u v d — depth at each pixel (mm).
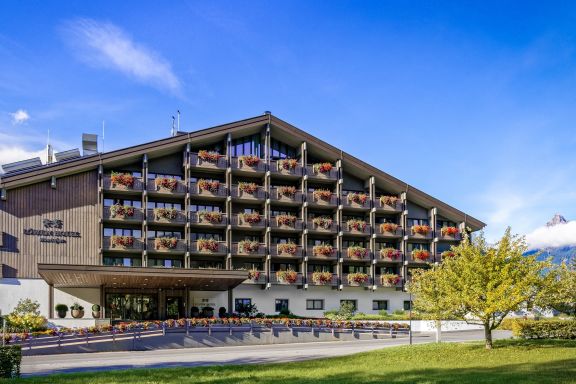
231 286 49188
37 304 44969
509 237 29328
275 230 55812
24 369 25938
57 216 49031
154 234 52750
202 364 27125
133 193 51594
